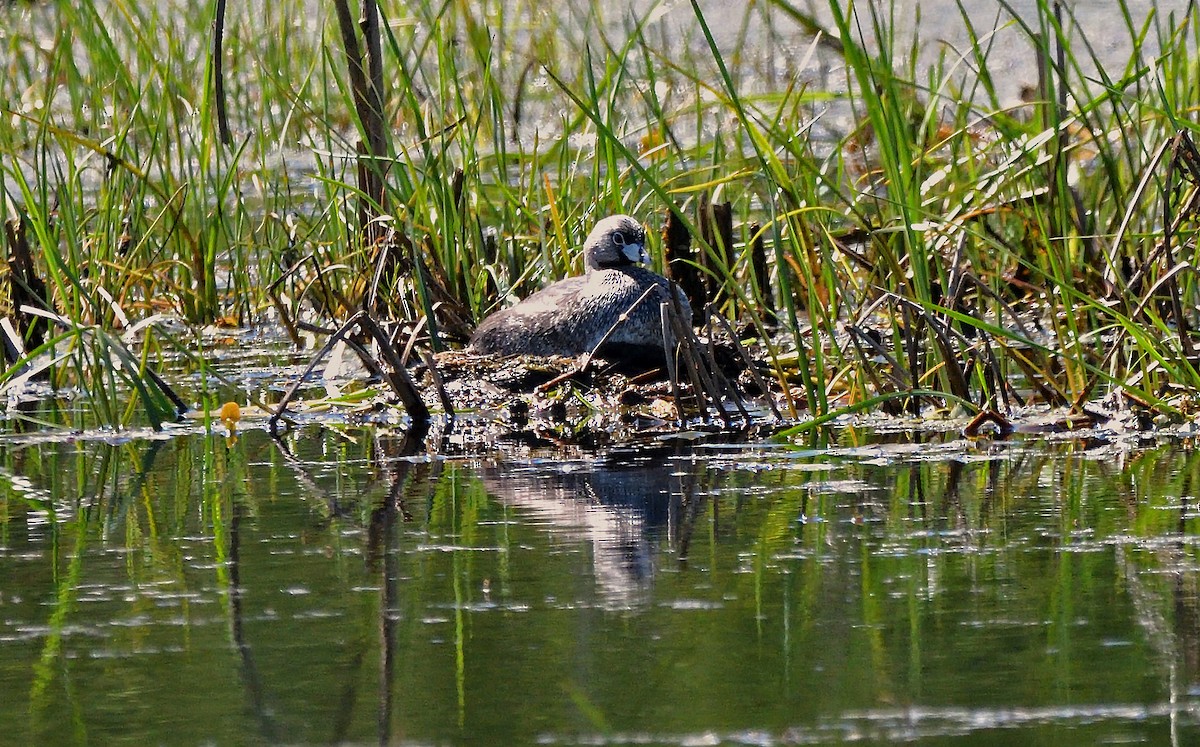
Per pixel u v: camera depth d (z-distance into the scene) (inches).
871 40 859.4
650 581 284.2
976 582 280.7
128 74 619.2
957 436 408.8
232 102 806.5
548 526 324.2
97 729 220.4
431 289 540.1
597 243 506.9
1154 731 214.1
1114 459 375.9
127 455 403.2
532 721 220.8
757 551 303.3
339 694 231.8
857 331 450.0
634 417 441.1
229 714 225.1
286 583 286.7
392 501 347.6
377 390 464.1
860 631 255.4
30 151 757.3
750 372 451.5
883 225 539.2
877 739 212.8
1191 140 482.6
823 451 392.5
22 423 449.1
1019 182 576.4
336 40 696.4
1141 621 257.6
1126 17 490.3
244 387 502.6
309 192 749.9
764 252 591.5
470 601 274.2
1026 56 850.1
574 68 768.9
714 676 236.5
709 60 839.7
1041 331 534.6
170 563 301.3
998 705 224.1
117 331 594.6
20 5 858.1
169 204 616.7
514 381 475.2
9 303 551.8
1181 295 500.7
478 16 796.6
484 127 767.1
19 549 312.7
